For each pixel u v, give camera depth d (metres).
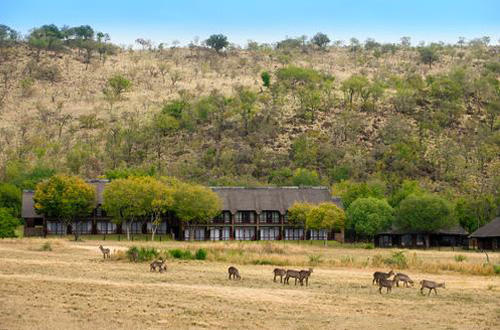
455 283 66.94
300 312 49.06
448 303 55.00
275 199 149.50
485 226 135.00
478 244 134.75
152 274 66.25
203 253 82.44
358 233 140.75
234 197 148.75
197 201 134.75
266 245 99.50
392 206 155.62
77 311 46.22
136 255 78.69
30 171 186.88
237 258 80.94
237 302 51.75
